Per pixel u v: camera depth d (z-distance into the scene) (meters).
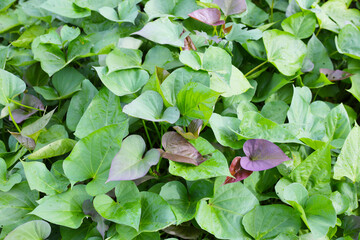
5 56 1.14
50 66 1.13
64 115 1.16
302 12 1.22
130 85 1.07
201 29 1.20
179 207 0.98
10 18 1.29
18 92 1.07
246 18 1.27
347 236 0.98
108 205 0.94
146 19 1.21
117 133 0.97
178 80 1.02
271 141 1.00
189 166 0.96
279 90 1.17
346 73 1.16
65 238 0.99
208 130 1.09
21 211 1.01
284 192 0.97
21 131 1.04
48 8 1.19
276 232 0.96
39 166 0.99
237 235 0.96
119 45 1.13
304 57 1.18
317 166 1.00
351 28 1.21
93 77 1.20
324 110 1.13
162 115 1.00
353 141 1.03
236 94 1.06
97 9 1.22
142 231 0.93
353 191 1.03
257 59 1.20
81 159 0.97
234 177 0.95
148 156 0.95
